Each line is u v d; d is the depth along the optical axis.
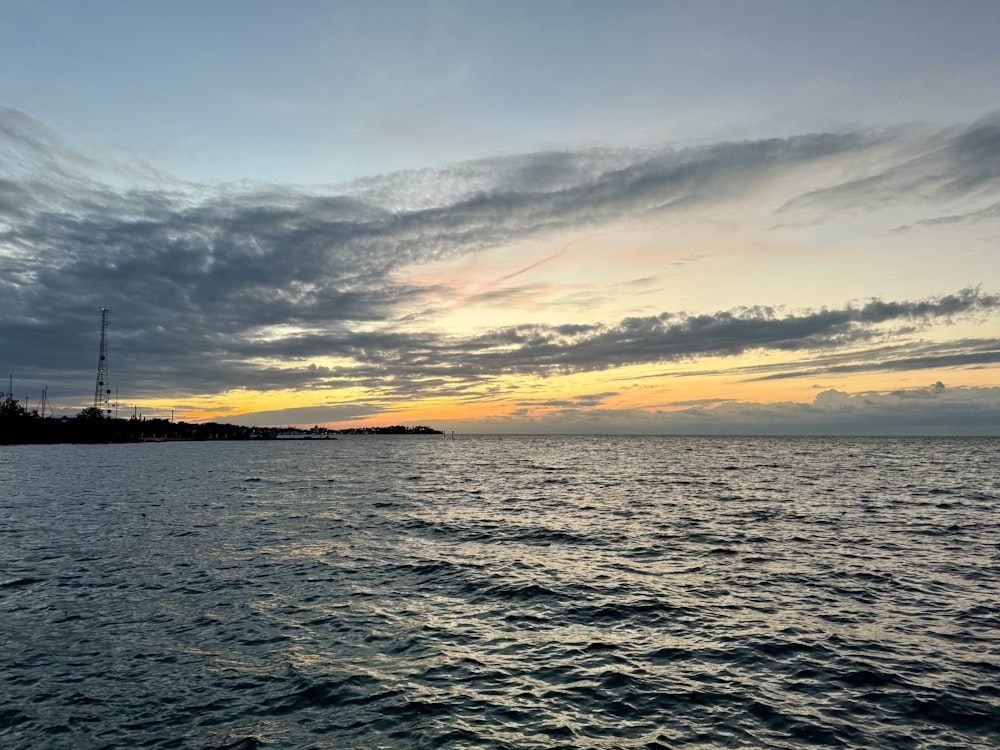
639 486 62.56
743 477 74.00
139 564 25.81
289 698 13.23
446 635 17.12
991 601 20.09
